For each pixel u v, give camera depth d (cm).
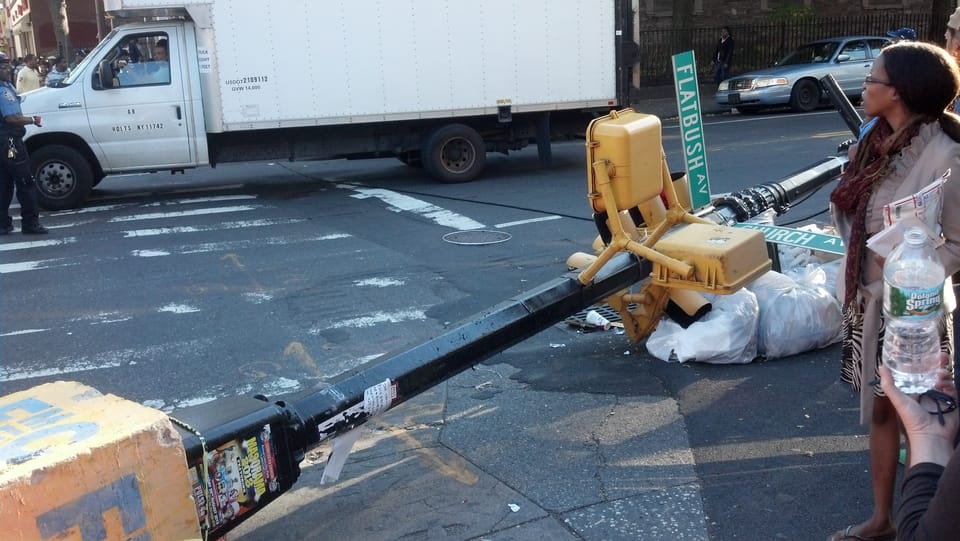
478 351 403
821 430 436
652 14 2778
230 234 970
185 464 263
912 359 203
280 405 323
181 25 1181
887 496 314
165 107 1185
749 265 444
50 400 272
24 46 4159
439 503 386
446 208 1084
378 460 429
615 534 354
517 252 846
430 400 498
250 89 1202
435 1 1246
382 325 643
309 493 399
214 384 544
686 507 371
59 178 1161
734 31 2806
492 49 1282
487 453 430
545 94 1318
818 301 541
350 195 1213
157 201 1212
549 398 493
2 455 233
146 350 607
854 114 673
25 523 225
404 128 1301
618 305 548
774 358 536
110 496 243
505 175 1345
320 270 803
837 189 311
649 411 468
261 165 1577
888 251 272
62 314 695
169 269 824
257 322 659
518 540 353
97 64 1162
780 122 1809
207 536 290
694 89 640
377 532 365
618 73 1341
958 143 279
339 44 1224
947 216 277
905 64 278
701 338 527
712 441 430
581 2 1305
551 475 405
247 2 1180
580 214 1009
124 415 259
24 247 938
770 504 370
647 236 496
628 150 423
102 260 867
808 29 2875
